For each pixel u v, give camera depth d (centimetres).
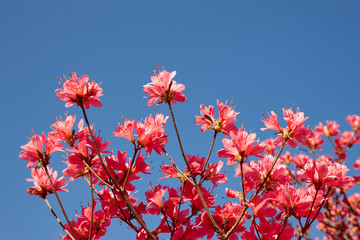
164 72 310
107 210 315
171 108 301
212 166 322
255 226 302
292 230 313
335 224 663
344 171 308
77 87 301
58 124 320
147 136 305
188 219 321
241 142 293
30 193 312
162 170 323
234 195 341
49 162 301
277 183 325
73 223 310
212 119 314
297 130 307
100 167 319
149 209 329
